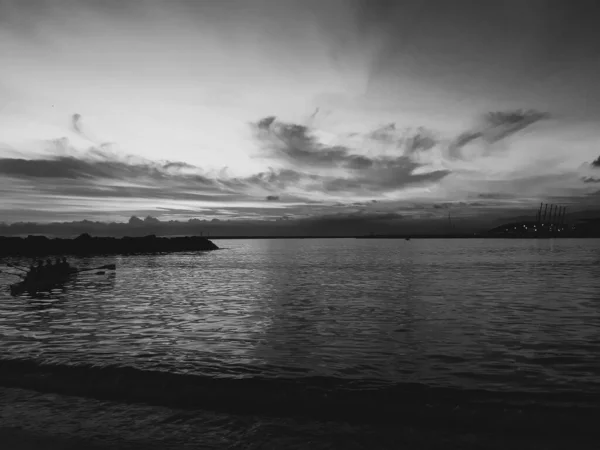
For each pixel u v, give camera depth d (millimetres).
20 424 8062
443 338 15086
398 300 24734
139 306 22828
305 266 56188
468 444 7281
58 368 11180
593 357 12578
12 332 16156
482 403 8977
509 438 7520
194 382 10258
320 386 10031
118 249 96562
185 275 43094
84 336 15445
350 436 7555
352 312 20656
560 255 81188
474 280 36281
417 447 7168
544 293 27328
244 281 36906
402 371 11344
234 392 9656
